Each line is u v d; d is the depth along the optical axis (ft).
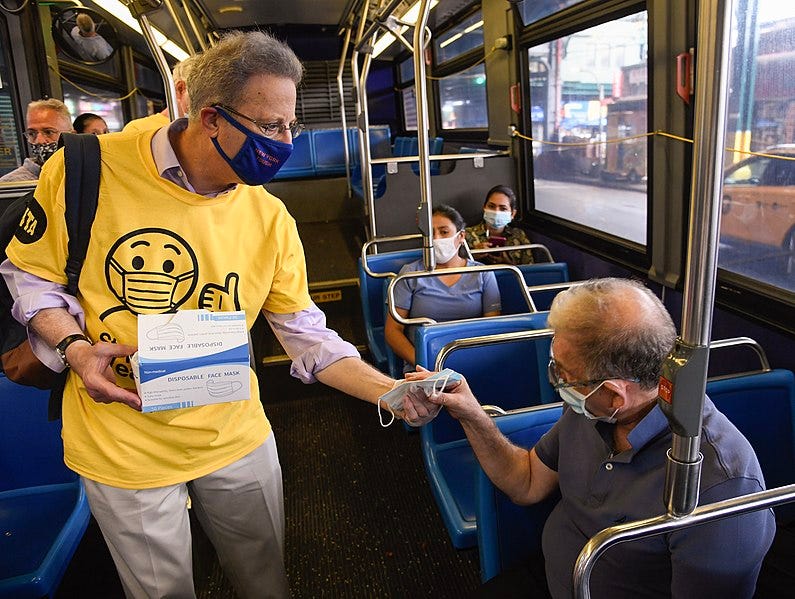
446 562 7.61
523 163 15.37
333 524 8.45
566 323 4.06
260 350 12.82
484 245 13.17
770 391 5.48
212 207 4.27
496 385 7.41
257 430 4.99
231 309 4.46
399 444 10.42
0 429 6.60
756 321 8.02
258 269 4.58
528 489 4.90
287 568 7.66
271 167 3.98
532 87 14.83
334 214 24.72
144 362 3.92
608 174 11.84
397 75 31.50
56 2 14.07
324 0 21.86
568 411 4.75
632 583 4.10
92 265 4.09
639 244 11.04
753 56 7.77
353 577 7.46
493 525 4.94
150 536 4.53
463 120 21.80
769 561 4.64
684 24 8.80
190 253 4.23
